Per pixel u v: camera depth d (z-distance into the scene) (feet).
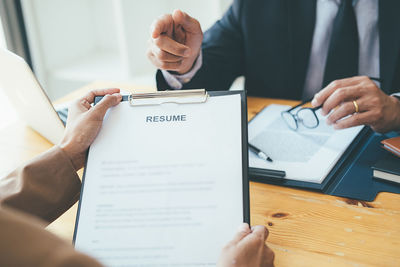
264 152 2.69
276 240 2.02
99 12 7.98
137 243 1.78
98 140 2.02
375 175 2.42
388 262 1.83
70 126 2.14
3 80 3.01
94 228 1.83
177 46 2.77
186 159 1.91
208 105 2.03
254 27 4.35
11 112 6.33
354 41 3.99
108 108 2.09
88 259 0.87
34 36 7.03
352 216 2.15
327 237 2.01
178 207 1.82
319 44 4.21
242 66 4.71
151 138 1.98
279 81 4.50
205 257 1.73
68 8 7.57
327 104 2.83
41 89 2.63
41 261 0.80
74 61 7.89
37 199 1.95
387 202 2.24
